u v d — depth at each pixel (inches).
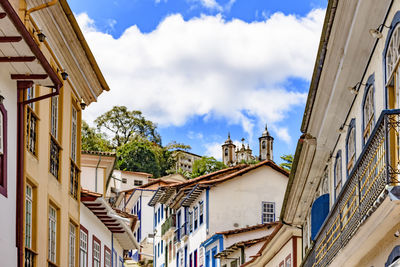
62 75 569.3
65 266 611.8
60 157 602.2
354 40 442.3
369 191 390.3
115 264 931.3
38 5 513.0
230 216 1536.7
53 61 574.2
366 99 478.0
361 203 410.3
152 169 3110.2
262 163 1562.5
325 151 627.8
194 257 1605.6
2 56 429.7
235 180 1557.6
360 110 495.2
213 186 1546.5
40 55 430.9
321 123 574.9
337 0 400.8
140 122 3410.4
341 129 555.8
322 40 449.1
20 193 472.1
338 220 511.8
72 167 650.8
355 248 444.8
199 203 1593.3
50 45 560.1
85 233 724.0
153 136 3454.7
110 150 3189.0
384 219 371.2
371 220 387.2
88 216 740.0
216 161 3179.1
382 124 353.7
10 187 460.1
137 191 2330.2
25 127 487.2
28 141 513.7
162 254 1958.7
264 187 1565.0
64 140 617.3
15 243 464.4
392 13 398.3
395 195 337.1
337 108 540.1
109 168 1069.8
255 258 1070.4
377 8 407.5
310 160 657.0
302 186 727.7
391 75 405.7
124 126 3385.8
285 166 2709.2
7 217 453.1
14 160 467.8
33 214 523.8
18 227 468.4
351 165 540.7
